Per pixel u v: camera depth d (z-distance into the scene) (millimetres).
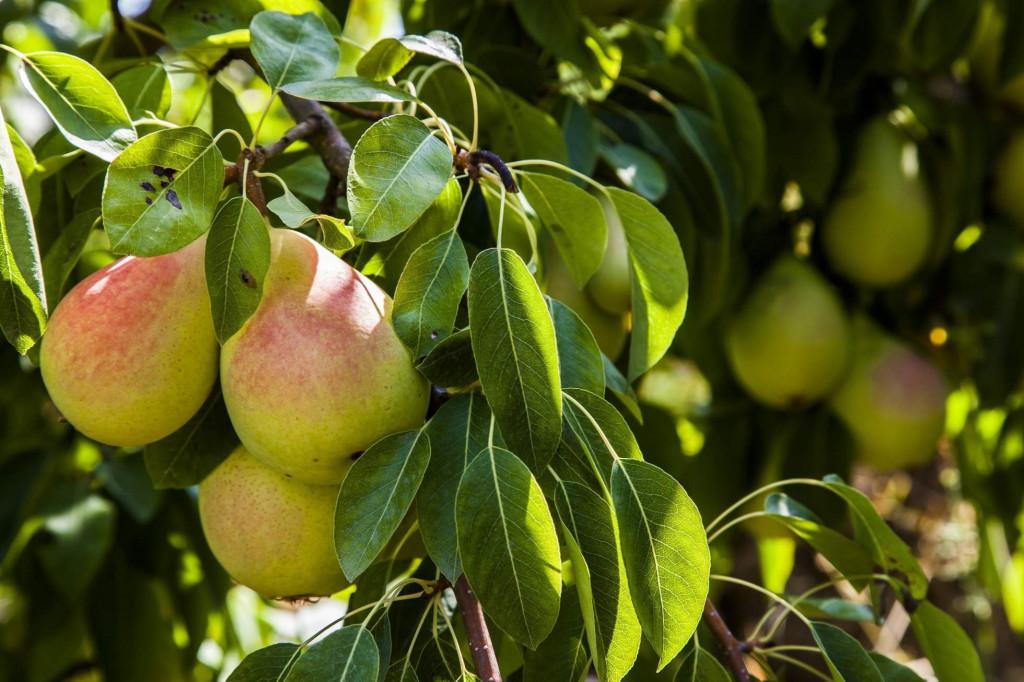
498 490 1010
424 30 1446
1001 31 1651
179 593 1593
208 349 1055
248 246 1018
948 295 1688
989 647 2119
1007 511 1775
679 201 1374
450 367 1031
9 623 1643
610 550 1030
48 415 1602
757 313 1555
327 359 1021
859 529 1155
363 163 1019
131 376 1041
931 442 1592
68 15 2123
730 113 1390
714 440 1680
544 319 1016
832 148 1539
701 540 1025
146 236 1008
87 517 1449
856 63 1526
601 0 1393
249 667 1040
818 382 1555
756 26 1549
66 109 1062
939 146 1635
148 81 1199
